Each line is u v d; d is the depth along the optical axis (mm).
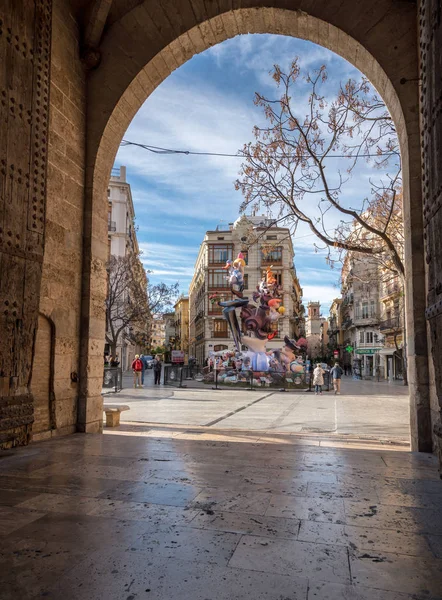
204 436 7273
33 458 5332
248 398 17828
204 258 59156
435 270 5219
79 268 7582
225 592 2314
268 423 10641
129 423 9914
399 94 6648
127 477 4500
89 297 7609
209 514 3449
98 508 3566
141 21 7816
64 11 7234
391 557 2742
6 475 4559
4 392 5711
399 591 2346
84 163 7809
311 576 2492
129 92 7922
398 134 7113
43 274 6605
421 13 5941
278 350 25625
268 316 25281
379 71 6969
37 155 6402
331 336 96250
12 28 5914
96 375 7785
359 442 7145
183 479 4445
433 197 5297
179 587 2359
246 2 7414
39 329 6605
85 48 7730
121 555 2727
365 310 53625
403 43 6738
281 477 4586
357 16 6984
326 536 3055
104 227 8203
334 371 21438
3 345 5672
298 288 71000
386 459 5613
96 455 5535
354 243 11578
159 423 10203
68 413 7191
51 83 6863
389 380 37344
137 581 2418
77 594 2287
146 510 3529
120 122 8188
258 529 3162
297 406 14914
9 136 5836
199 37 7859
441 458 4941
